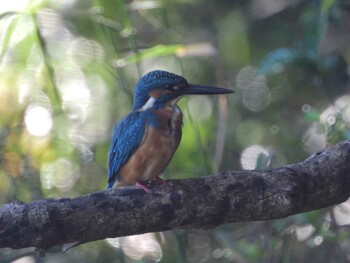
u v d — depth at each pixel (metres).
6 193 11.68
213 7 14.44
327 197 7.92
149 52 11.15
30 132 11.90
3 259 11.09
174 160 12.23
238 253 11.20
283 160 12.52
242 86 13.95
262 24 14.44
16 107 11.88
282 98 13.74
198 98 13.72
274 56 11.80
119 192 7.44
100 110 12.64
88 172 12.08
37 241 7.25
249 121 13.70
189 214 7.61
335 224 11.28
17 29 11.88
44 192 11.81
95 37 12.50
